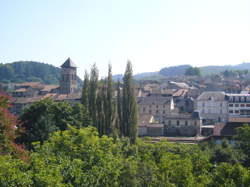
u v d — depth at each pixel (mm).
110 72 63875
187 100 121562
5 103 30500
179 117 91000
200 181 30109
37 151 30375
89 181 26391
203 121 107250
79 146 30828
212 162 39594
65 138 31484
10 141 28391
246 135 43781
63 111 53781
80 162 26953
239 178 27594
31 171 23219
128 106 61969
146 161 31375
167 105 109500
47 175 22391
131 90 62562
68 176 25531
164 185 27969
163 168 29703
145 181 28188
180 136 88062
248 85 165125
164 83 191500
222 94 107938
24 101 123438
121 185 28047
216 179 28453
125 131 61656
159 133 88125
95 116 62594
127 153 38188
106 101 62688
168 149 38125
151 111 110812
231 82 179750
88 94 63500
